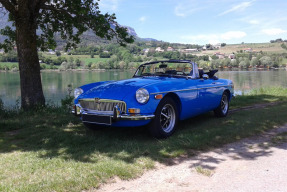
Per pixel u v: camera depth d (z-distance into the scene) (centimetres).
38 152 354
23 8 661
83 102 434
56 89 3406
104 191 244
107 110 405
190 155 348
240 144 400
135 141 399
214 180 273
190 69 521
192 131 469
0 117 616
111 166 294
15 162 314
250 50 19625
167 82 442
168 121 443
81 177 264
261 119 577
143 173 287
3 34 873
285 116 617
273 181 271
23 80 700
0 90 3275
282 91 1420
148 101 389
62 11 794
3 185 247
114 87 431
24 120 573
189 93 473
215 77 604
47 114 655
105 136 434
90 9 812
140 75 568
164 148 362
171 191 248
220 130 468
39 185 246
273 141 416
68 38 980
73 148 370
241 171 297
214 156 346
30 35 690
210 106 556
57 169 289
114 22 818
